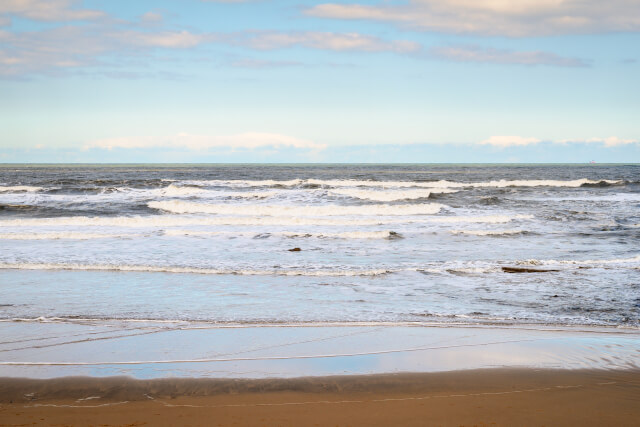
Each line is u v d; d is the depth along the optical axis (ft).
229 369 19.65
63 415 15.71
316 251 50.24
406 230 63.98
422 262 44.60
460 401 16.94
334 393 17.53
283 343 22.79
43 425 14.97
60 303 29.71
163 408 16.29
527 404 16.72
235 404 16.63
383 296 32.30
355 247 52.70
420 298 31.76
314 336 23.85
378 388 17.97
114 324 25.55
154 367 19.77
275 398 17.12
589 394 17.51
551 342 23.06
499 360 20.74
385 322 26.37
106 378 18.69
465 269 40.32
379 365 20.16
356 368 19.83
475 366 20.07
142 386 18.02
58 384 18.11
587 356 21.21
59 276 37.40
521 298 31.76
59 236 56.85
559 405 16.63
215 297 31.71
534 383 18.44
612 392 17.69
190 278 37.35
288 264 43.11
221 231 61.05
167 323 25.86
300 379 18.72
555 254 49.24
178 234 59.41
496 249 51.96
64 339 23.09
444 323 26.22
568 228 66.64
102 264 41.32
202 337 23.58
